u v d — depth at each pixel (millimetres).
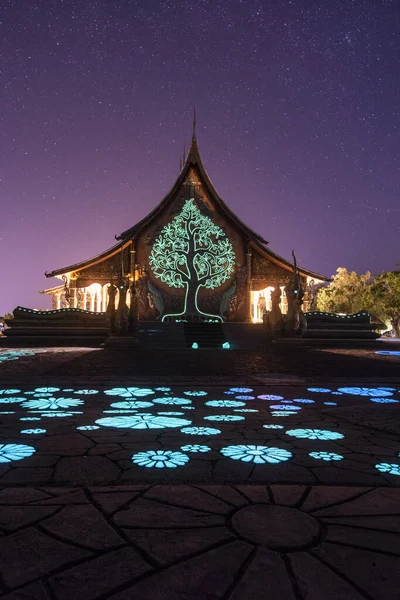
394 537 2725
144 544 2600
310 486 3672
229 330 26531
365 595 2125
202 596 2107
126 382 10945
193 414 7164
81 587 2170
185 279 33594
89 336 26328
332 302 53688
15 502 3246
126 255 33656
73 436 5527
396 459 4586
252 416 7020
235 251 34375
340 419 6766
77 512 3062
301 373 13562
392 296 38250
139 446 5047
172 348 21359
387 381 11648
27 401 8320
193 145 34312
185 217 34094
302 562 2410
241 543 2621
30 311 26672
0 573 2283
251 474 4031
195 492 3480
